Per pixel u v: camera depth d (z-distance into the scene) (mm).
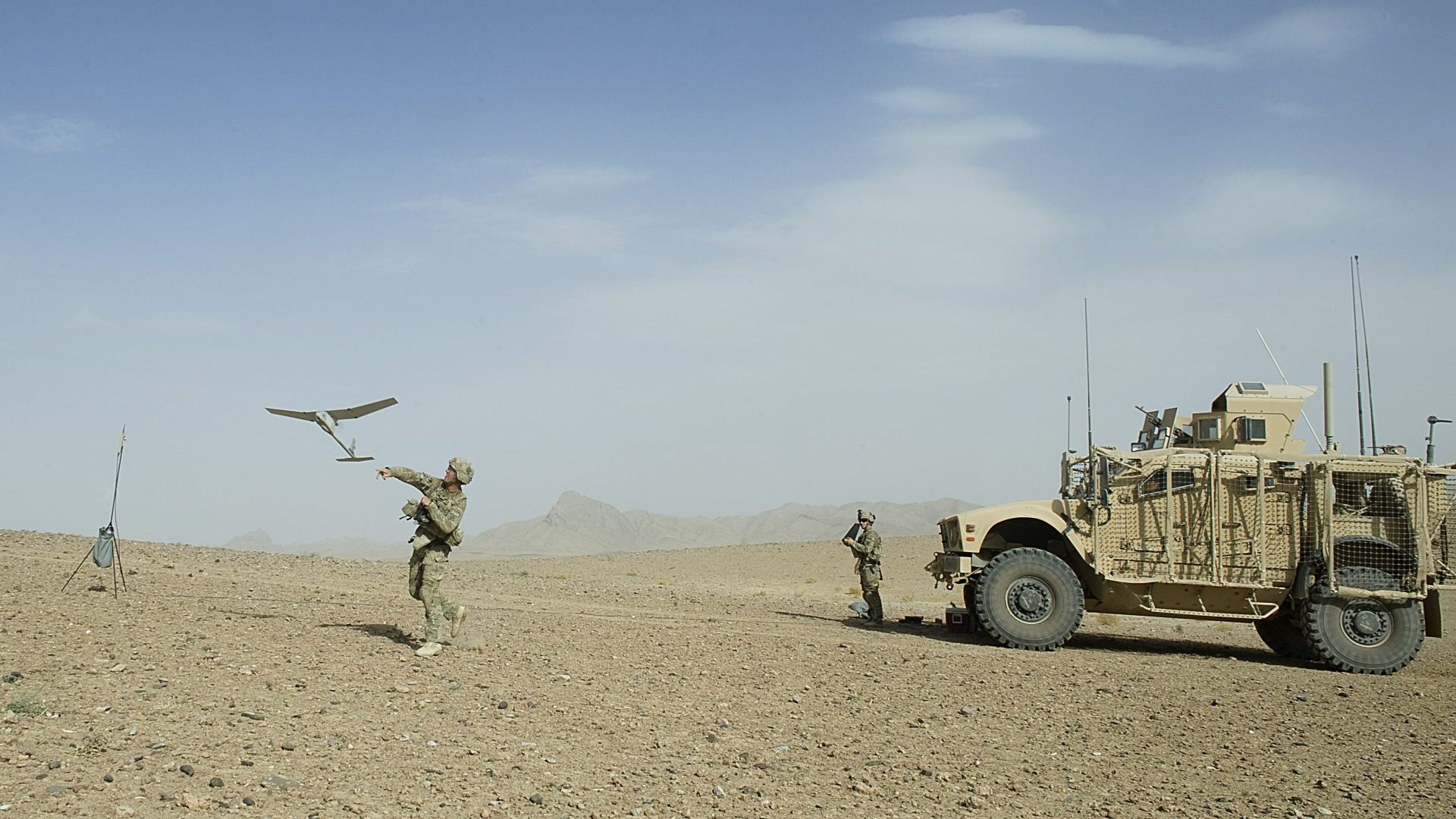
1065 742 9430
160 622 11938
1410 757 9453
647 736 8594
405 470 11180
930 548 39750
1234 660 15469
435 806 6527
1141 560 15219
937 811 7270
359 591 17781
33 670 9008
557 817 6555
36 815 5684
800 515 144000
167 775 6570
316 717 8211
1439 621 14977
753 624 16266
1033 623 15078
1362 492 15172
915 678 11977
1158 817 7395
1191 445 16203
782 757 8320
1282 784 8398
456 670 10422
